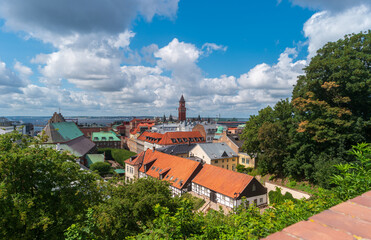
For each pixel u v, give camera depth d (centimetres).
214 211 1191
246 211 880
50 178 1741
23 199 1533
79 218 1593
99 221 1683
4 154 1574
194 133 10431
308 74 3997
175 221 845
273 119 5019
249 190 4012
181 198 2302
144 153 6756
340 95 3647
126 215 2003
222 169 4584
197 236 823
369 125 3600
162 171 5419
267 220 631
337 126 3556
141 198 2162
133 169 6419
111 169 7575
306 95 3875
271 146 4425
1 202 1429
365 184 656
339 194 714
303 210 675
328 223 354
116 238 1861
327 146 3734
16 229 1521
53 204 1731
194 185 4744
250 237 585
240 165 6544
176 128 14888
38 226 1473
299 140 4091
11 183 1563
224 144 6994
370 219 357
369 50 3622
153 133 10525
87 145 10050
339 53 3769
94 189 1962
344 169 743
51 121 11569
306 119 3925
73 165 1905
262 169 5016
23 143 2003
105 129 18025
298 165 4019
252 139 5078
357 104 3759
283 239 321
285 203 743
